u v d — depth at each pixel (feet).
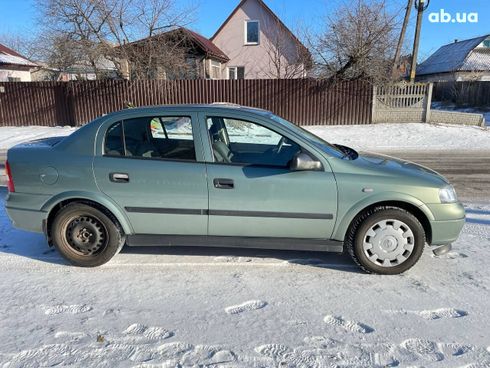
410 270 12.40
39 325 9.36
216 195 11.94
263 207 11.91
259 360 8.14
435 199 11.69
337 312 10.00
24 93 57.62
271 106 55.88
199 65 70.33
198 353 8.35
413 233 11.82
